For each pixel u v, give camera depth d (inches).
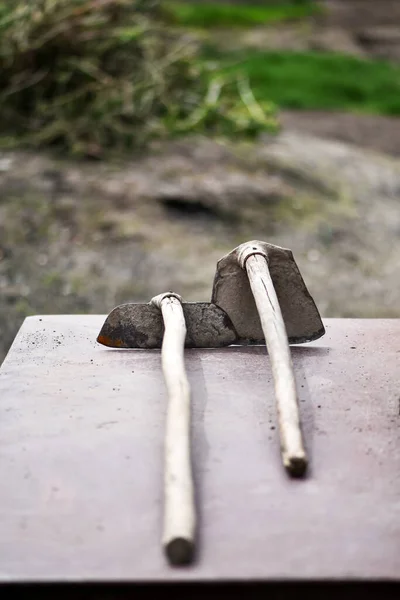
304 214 186.7
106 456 59.6
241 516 53.9
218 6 479.8
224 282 75.2
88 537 52.2
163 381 69.9
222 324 75.8
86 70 194.4
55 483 56.9
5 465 58.7
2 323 138.9
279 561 50.3
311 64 356.5
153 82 203.2
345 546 51.4
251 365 72.7
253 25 441.4
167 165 194.2
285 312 75.9
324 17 486.9
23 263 154.7
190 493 53.2
